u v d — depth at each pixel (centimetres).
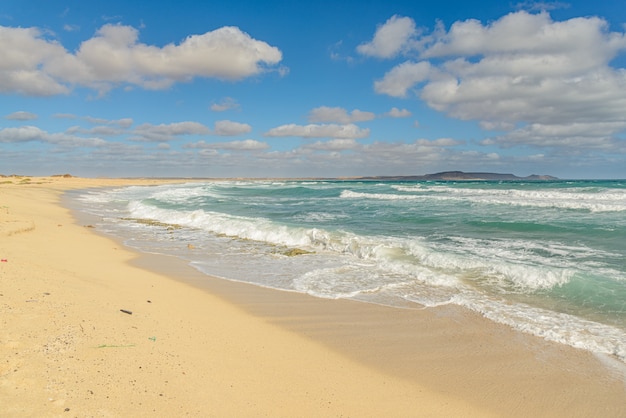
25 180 6481
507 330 683
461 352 604
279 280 1031
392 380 516
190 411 391
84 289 741
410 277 1035
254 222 1898
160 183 8731
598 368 549
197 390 434
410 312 782
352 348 618
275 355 571
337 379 510
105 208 2928
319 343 633
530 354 593
